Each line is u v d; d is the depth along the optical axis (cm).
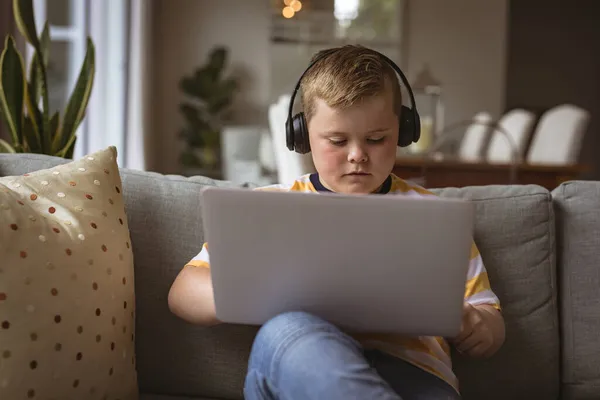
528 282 126
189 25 711
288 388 87
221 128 713
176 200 130
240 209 87
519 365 124
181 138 711
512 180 337
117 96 535
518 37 850
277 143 280
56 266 104
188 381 126
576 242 128
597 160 845
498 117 691
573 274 127
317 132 108
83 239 108
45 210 109
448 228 86
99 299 107
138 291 127
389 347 106
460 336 107
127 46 545
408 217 86
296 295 92
